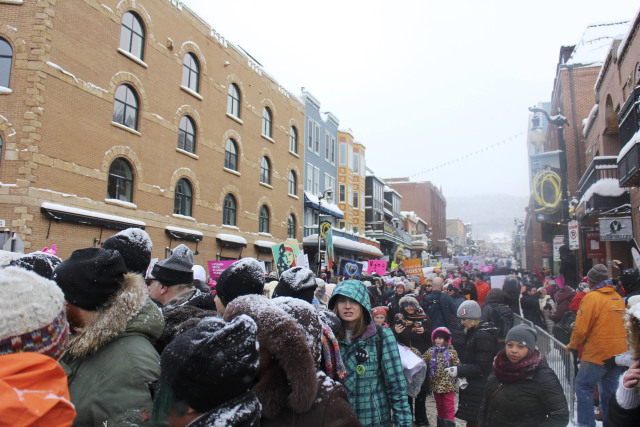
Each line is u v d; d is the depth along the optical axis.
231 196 22.27
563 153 18.33
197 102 19.67
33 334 1.39
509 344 3.76
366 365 3.53
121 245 3.30
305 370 2.02
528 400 3.66
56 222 12.85
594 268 5.72
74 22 13.84
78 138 13.83
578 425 5.48
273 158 26.03
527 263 60.78
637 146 11.25
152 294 4.20
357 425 2.19
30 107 12.49
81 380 2.28
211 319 1.74
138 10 16.47
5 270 1.46
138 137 16.22
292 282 3.35
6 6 12.79
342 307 3.56
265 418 2.05
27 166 12.26
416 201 79.12
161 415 1.63
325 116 34.19
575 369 7.55
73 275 2.36
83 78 14.10
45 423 1.31
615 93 16.66
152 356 2.42
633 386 2.38
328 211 32.16
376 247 41.62
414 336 6.80
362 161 40.91
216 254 20.39
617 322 5.23
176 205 18.39
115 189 15.38
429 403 7.89
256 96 24.50
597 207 16.66
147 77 16.78
